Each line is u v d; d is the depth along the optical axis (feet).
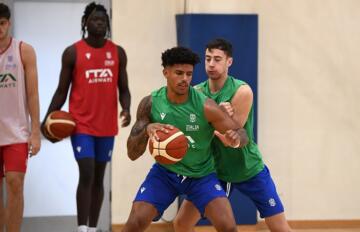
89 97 44.65
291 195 58.80
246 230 56.54
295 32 58.13
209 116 30.73
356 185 59.21
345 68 58.75
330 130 58.95
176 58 29.73
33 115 39.42
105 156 46.16
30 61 39.19
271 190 35.53
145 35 57.00
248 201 56.54
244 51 56.13
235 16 55.88
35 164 55.88
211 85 34.58
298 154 58.80
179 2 57.06
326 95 58.75
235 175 35.22
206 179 32.01
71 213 56.34
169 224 57.62
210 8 56.70
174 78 29.99
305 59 58.39
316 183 59.00
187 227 35.40
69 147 56.34
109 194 56.75
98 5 45.65
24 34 55.16
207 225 55.93
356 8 58.59
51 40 55.57
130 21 56.75
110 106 45.52
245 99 33.65
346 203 59.31
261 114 58.13
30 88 39.29
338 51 58.59
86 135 44.47
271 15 57.72
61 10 55.57
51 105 45.16
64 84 44.86
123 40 56.75
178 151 29.81
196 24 55.31
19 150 38.70
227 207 31.04
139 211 31.09
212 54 33.45
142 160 57.26
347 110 59.00
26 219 55.57
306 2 58.08
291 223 58.70
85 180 44.24
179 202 55.93
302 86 58.44
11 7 54.75
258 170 35.35
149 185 31.94
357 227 59.21
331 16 58.39
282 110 58.39
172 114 31.07
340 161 59.16
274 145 58.44
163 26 57.16
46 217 55.88
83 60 44.52
